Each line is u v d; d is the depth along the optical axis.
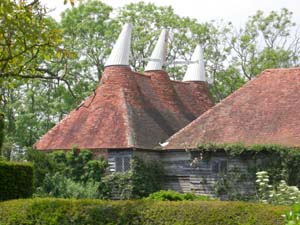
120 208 20.42
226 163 44.91
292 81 48.59
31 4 19.55
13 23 18.75
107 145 49.50
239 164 44.03
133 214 20.09
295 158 41.00
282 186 26.45
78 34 80.06
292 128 43.66
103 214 20.61
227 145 43.97
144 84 58.50
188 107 62.75
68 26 79.44
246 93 49.16
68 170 50.00
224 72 89.00
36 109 75.94
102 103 53.97
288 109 45.75
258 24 87.62
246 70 87.62
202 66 68.00
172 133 53.84
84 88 78.56
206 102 65.81
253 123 45.72
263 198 30.33
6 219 22.22
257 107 47.19
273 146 41.81
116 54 56.50
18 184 28.70
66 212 21.27
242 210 18.45
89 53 80.00
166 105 58.88
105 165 49.22
